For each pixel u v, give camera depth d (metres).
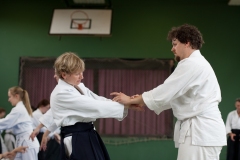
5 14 7.12
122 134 6.69
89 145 2.09
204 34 6.95
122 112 2.21
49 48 7.03
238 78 6.83
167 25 6.99
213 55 6.90
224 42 6.91
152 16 7.03
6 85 6.96
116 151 6.68
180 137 2.18
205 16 6.98
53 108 2.13
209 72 2.18
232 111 6.44
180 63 2.20
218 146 2.13
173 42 2.33
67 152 2.12
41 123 3.04
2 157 3.43
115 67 6.86
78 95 2.11
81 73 2.18
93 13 6.76
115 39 7.00
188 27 2.28
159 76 6.80
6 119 4.12
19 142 4.18
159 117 6.68
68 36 6.99
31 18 7.11
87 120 2.13
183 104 2.20
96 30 6.62
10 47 7.06
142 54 6.94
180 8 7.02
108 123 6.73
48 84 6.89
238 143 6.05
